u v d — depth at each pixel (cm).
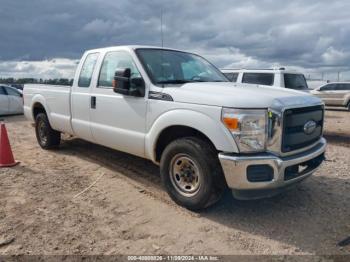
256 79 1064
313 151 388
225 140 343
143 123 431
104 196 438
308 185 484
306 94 415
